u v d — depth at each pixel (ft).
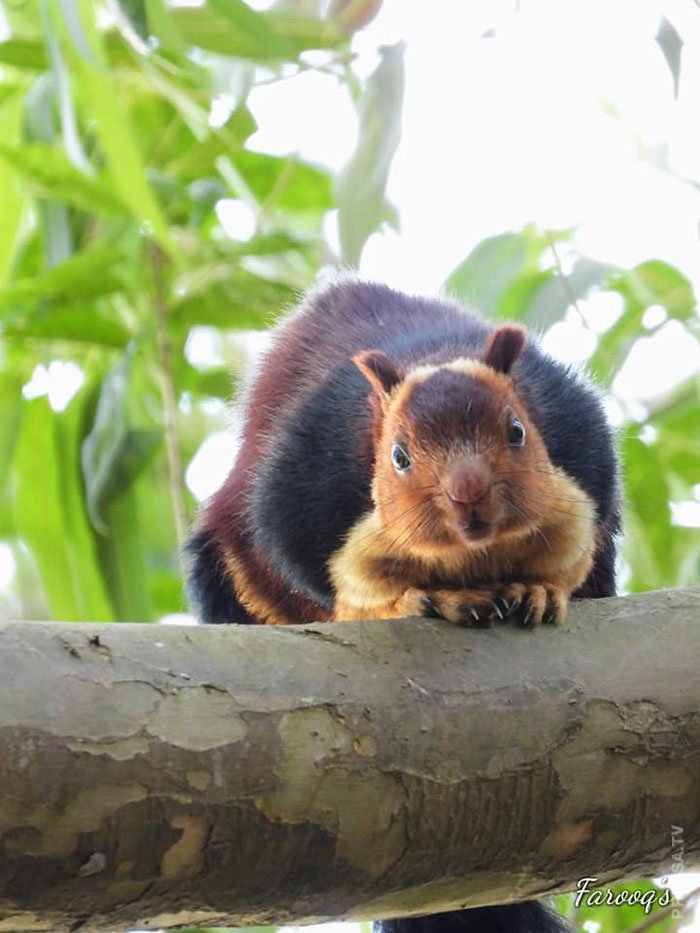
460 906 22.77
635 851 22.57
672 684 22.57
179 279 44.65
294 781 20.48
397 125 35.14
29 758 19.06
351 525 28.96
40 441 44.39
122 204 40.96
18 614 58.80
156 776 19.66
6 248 44.68
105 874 19.67
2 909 19.69
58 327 42.06
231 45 37.88
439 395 26.91
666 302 43.39
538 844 22.04
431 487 26.32
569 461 29.17
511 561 27.66
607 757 22.09
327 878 21.08
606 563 31.86
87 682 19.71
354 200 34.83
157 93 44.06
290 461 30.01
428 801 21.27
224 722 20.20
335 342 33.35
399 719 21.29
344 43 38.11
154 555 50.34
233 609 35.27
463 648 22.48
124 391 41.52
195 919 21.15
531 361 30.48
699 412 45.06
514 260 41.93
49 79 41.75
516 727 21.80
